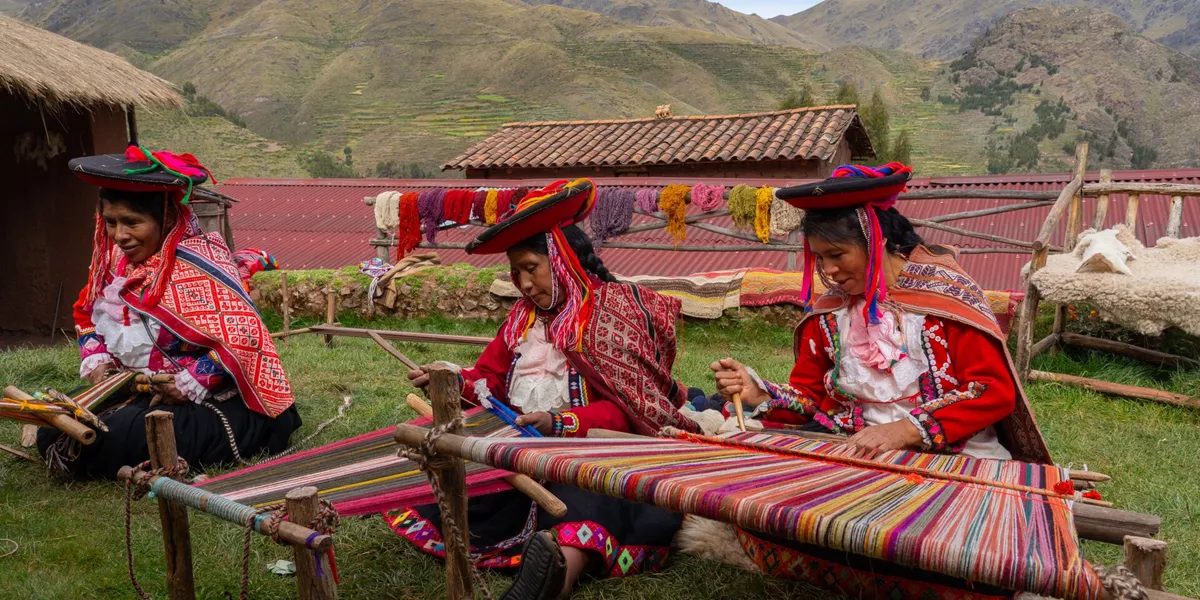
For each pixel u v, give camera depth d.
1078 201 7.16
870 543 1.92
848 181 3.06
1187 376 5.99
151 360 4.53
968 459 2.85
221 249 4.79
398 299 9.38
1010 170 152.62
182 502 2.60
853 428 3.40
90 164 4.29
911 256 3.30
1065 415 5.49
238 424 4.62
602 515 3.08
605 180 16.25
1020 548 1.86
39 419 3.95
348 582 3.23
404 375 6.91
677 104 198.12
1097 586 1.71
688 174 18.23
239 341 4.59
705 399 4.39
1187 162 163.88
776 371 7.02
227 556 3.45
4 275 10.41
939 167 158.25
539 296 3.52
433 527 3.39
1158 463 4.58
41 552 3.57
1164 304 5.53
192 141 97.94
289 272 9.78
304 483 2.85
